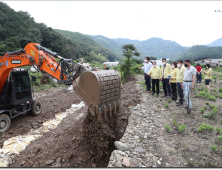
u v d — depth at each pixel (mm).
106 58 150625
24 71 6676
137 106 6762
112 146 4020
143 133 4539
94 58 124938
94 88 3305
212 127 4230
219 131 4098
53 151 4305
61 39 96312
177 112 5711
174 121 4840
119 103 4066
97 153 3711
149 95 8523
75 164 3746
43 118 7273
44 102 9672
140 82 12680
